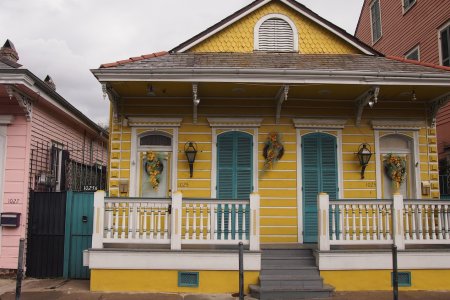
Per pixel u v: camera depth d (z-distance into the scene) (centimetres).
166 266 809
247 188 1001
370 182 1018
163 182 1001
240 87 934
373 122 1027
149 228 885
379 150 1030
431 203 868
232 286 806
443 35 1375
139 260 811
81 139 1433
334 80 889
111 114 1023
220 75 879
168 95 1000
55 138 1150
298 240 988
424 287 834
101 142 1722
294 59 1040
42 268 939
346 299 762
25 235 936
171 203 832
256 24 1140
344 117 1031
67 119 1247
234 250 815
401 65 1014
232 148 1012
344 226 874
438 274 840
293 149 1016
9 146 954
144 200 834
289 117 1023
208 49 1125
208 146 1009
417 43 1527
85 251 821
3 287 843
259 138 1016
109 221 827
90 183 1329
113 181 984
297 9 1137
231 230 847
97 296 772
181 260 811
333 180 1013
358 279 825
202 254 812
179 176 996
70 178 1147
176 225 823
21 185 944
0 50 1098
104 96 882
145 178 1000
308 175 1012
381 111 1038
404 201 865
